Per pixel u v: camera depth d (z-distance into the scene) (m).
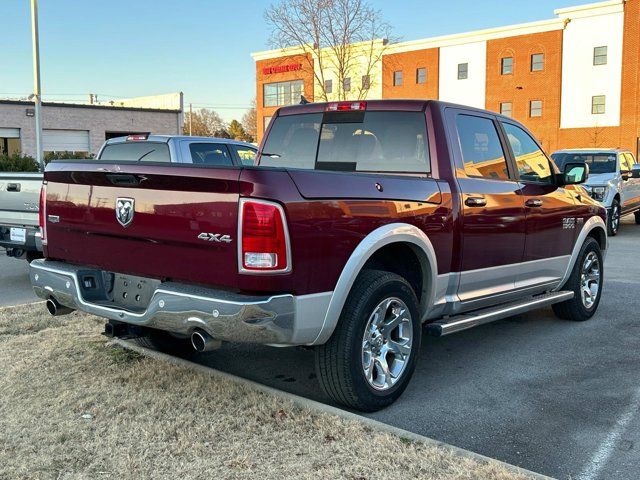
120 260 4.10
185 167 3.63
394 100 5.04
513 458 3.56
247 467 3.29
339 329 3.90
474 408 4.28
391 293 4.13
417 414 4.17
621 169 15.82
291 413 3.91
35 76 21.12
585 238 6.57
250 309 3.43
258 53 59.34
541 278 5.91
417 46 51.38
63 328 5.77
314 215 3.62
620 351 5.62
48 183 4.58
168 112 42.06
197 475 3.20
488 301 5.20
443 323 4.68
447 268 4.64
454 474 3.22
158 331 4.85
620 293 8.12
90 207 4.22
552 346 5.77
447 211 4.59
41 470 3.22
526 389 4.65
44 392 4.24
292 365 5.13
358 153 5.15
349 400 4.01
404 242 4.24
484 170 5.15
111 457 3.36
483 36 48.59
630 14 43.19
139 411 3.95
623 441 3.78
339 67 39.44
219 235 3.54
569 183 5.84
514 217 5.29
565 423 4.04
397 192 4.20
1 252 11.49
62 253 4.54
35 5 20.67
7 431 3.65
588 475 3.37
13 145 35.38
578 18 45.12
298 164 5.50
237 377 4.50
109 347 5.21
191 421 3.80
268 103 59.75
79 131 38.22
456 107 5.04
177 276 3.78
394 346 4.26
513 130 5.75
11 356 4.97
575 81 45.72
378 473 3.23
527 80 47.34
